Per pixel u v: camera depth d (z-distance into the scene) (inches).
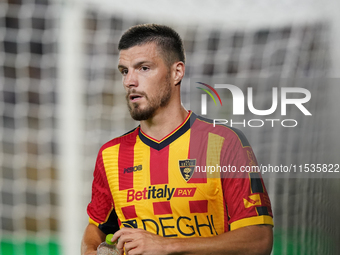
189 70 653.3
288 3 545.6
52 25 622.5
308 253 455.2
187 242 229.0
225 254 228.5
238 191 241.6
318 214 440.5
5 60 699.4
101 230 280.1
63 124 554.6
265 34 613.6
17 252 536.1
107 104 657.6
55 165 676.1
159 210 249.1
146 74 245.9
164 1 556.7
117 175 265.6
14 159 704.4
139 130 274.1
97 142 626.5
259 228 236.7
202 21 599.5
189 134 259.0
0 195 667.4
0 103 716.0
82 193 569.9
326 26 477.4
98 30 602.5
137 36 248.7
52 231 592.4
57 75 599.2
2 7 649.0
